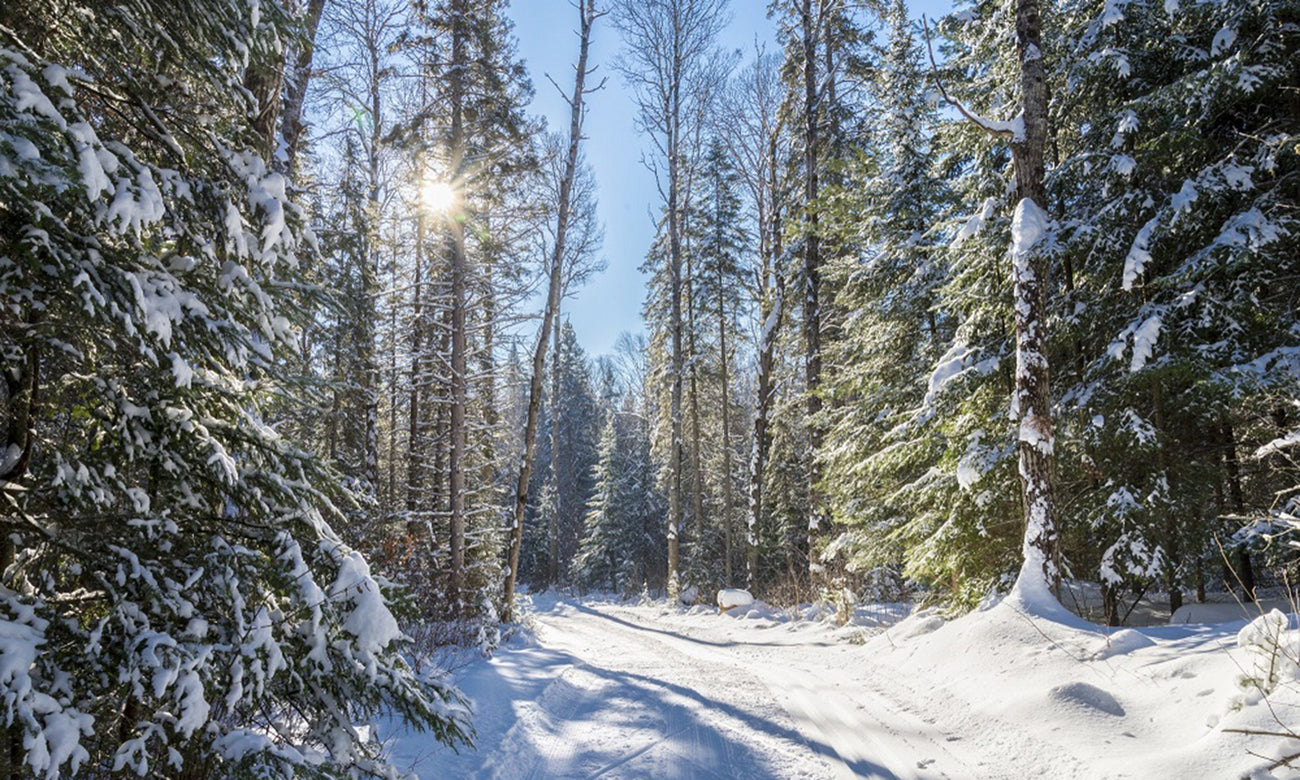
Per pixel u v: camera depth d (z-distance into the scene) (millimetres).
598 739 5973
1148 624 9453
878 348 14164
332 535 3738
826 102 17172
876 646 9602
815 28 15875
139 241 2945
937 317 13570
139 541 3115
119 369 3260
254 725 3773
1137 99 8641
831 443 14664
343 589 3365
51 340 2934
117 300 2799
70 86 2725
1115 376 8891
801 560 24984
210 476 3365
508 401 22547
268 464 3600
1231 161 7934
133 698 2730
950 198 13820
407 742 5363
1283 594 8680
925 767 4980
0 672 2303
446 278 16000
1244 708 4223
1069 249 8648
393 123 15703
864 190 14797
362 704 3412
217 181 3654
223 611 3170
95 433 3238
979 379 10211
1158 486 8391
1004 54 10938
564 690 7977
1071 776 4531
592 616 20625
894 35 14828
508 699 7027
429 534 15125
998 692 6266
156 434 3199
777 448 22312
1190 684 5055
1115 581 8406
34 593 2975
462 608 13297
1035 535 8008
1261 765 3762
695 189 26016
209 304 3359
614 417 47500
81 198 2633
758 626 15227
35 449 3148
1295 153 7402
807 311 16359
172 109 3596
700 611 19688
